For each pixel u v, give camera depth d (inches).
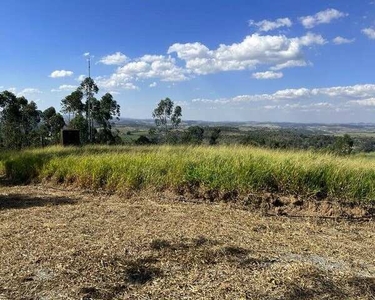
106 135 1299.2
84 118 1267.2
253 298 145.9
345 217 269.0
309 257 192.9
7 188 382.9
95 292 149.2
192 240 212.2
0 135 1389.0
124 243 205.3
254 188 306.8
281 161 328.2
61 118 1422.2
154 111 1421.0
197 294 148.8
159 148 492.7
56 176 402.9
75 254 187.6
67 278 160.9
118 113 1330.0
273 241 217.3
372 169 324.5
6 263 176.4
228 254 191.5
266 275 166.9
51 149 650.8
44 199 323.6
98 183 363.9
